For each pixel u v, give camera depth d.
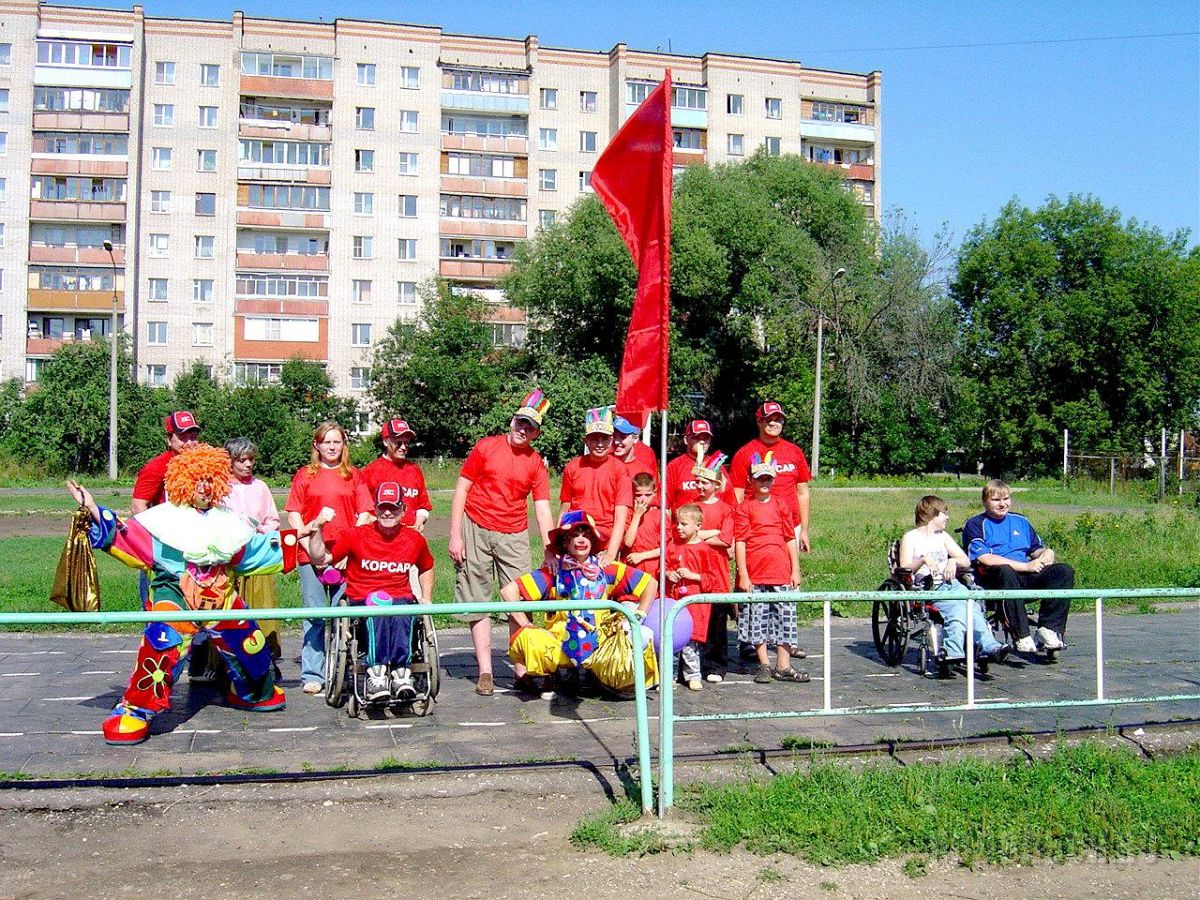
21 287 59.78
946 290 54.22
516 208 66.38
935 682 8.39
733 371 55.56
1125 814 5.26
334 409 55.12
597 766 6.09
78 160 60.09
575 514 7.57
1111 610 12.66
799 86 71.81
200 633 7.37
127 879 4.66
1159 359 57.16
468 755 6.28
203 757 6.18
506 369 56.31
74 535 6.56
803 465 9.32
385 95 63.97
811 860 4.88
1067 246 58.44
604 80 68.00
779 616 8.42
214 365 61.62
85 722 6.93
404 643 7.11
